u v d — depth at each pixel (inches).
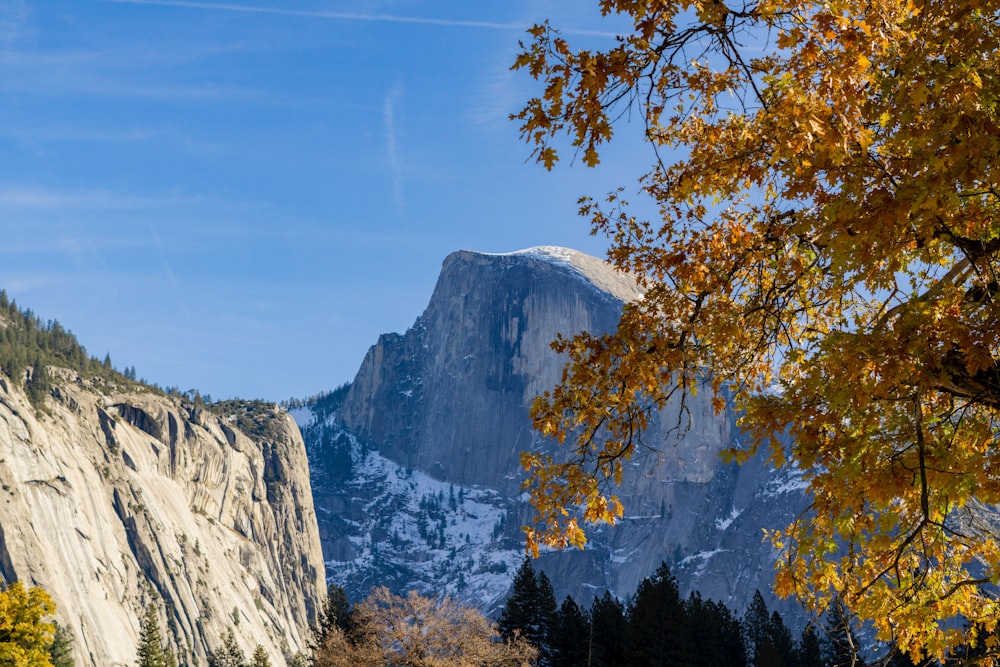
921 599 407.2
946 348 335.0
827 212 346.3
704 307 440.8
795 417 357.1
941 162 323.3
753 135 399.2
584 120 350.3
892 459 350.3
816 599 414.3
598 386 423.8
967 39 338.6
